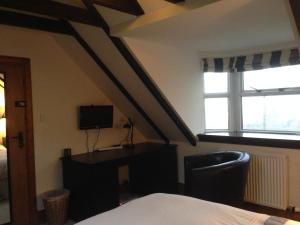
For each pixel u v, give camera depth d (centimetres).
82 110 368
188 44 343
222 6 216
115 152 377
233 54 387
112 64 340
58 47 359
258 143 346
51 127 350
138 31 274
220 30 281
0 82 310
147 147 406
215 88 416
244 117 401
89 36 317
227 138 372
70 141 370
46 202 317
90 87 393
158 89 341
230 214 176
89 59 355
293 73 356
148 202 199
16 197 320
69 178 346
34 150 334
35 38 336
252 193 347
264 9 225
